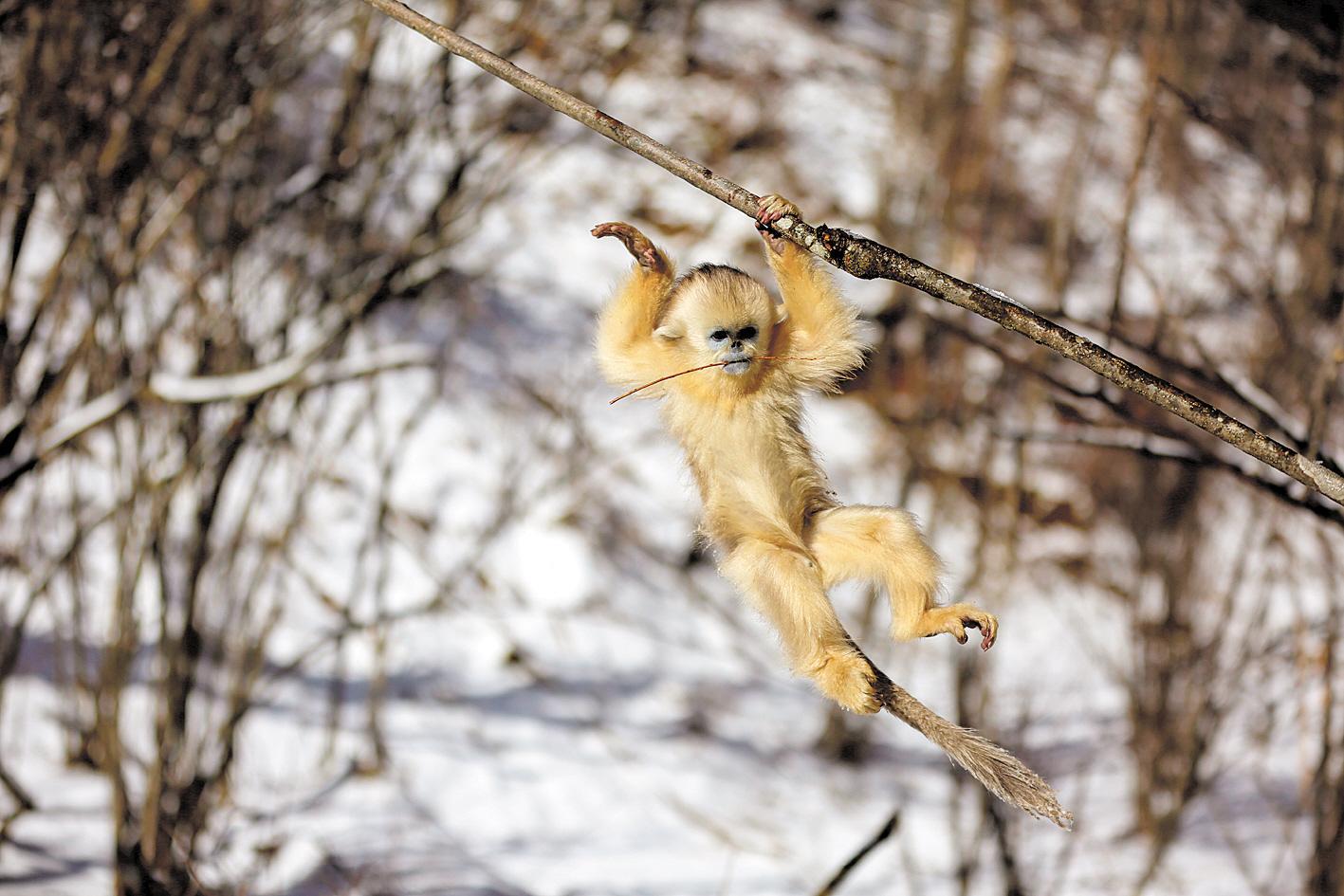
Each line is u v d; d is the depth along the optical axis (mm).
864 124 27750
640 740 18375
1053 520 21750
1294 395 15258
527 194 25297
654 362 6516
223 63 13234
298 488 16172
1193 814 17047
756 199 5523
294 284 14484
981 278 22516
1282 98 17031
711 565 22312
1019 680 19078
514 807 16328
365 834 14586
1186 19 17234
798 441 6559
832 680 5887
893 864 16234
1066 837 16141
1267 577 16766
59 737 14695
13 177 11789
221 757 13297
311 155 16031
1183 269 19609
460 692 18234
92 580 16172
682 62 27547
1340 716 16922
